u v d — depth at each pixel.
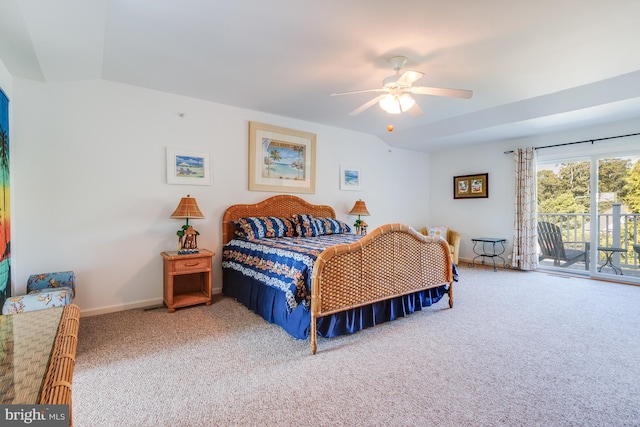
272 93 3.62
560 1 2.00
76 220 3.11
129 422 1.58
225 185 4.04
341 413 1.66
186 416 1.63
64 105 3.04
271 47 2.57
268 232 3.87
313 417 1.63
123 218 3.35
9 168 2.67
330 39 2.45
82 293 3.14
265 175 4.36
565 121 4.28
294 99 3.83
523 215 5.21
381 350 2.38
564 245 5.11
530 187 5.13
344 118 4.66
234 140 4.11
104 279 3.25
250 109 4.21
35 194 2.91
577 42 2.52
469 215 6.07
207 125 3.88
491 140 5.51
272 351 2.37
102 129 3.23
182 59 2.78
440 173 6.54
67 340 0.92
